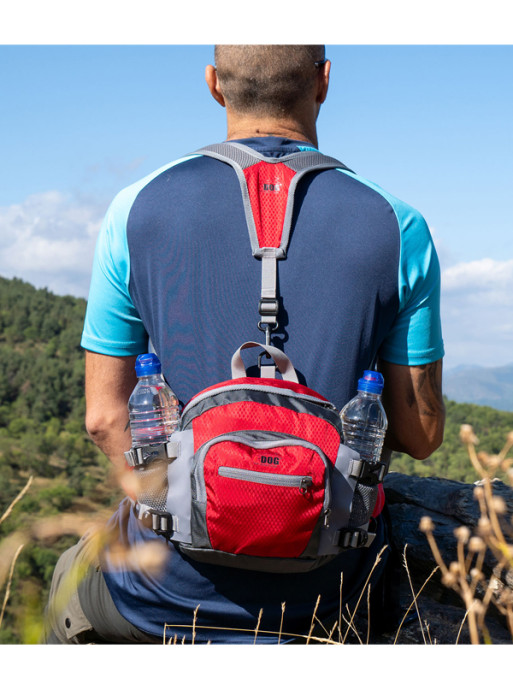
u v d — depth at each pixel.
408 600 2.01
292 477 1.16
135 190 1.41
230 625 1.31
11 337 135.88
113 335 1.46
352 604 1.44
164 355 1.36
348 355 1.32
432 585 2.05
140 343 1.48
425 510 2.21
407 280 1.36
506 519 1.96
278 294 1.33
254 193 1.35
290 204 1.34
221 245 1.34
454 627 1.80
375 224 1.34
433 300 1.41
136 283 1.39
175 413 1.36
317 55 1.49
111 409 1.48
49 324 142.75
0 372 113.38
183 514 1.24
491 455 1.07
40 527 0.62
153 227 1.36
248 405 1.24
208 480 1.18
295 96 1.47
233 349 1.33
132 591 1.34
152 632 1.34
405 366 1.42
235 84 1.47
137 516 1.33
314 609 1.31
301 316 1.33
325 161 1.43
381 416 1.39
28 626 0.61
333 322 1.32
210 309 1.33
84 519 0.62
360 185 1.39
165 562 1.30
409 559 2.09
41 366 113.31
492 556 1.86
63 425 98.75
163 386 1.36
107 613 1.39
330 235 1.33
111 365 1.47
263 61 1.43
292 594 1.31
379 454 1.41
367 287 1.33
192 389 1.34
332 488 1.24
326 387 1.32
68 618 1.44
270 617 1.30
